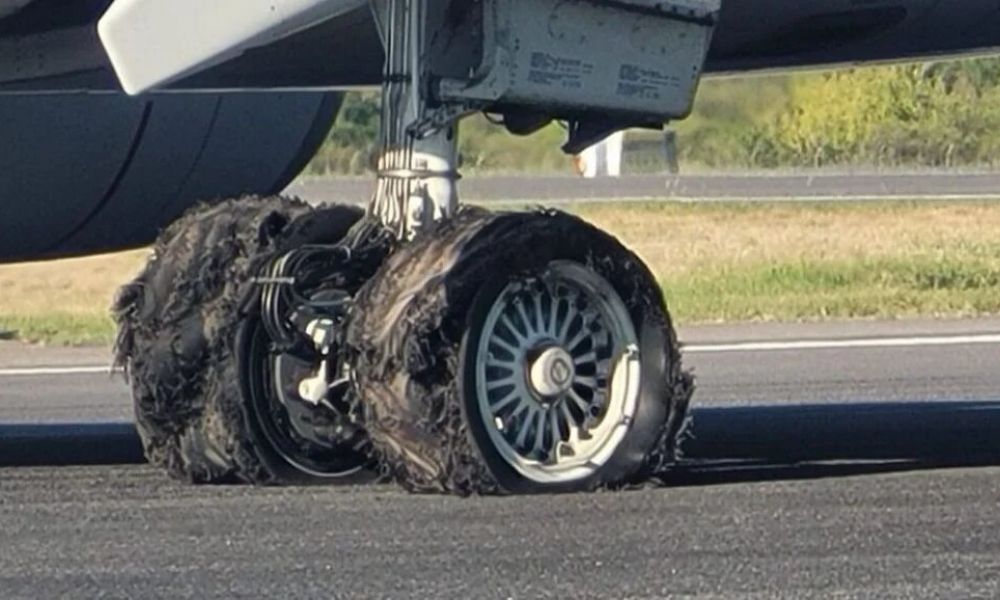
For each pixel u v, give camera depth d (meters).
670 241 92.62
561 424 24.67
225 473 25.91
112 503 24.31
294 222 25.84
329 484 25.97
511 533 21.75
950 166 142.75
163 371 26.02
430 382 23.84
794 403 40.62
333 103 34.72
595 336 24.95
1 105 31.06
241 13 24.09
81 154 31.97
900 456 29.80
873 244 89.31
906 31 32.28
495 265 24.02
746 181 134.25
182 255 26.31
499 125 26.94
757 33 31.23
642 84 26.28
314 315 25.41
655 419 25.11
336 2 24.48
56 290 78.50
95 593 18.72
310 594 18.67
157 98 32.28
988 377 46.34
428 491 24.36
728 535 21.64
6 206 32.03
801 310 66.44
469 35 25.66
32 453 31.42
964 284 74.25
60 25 27.86
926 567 19.95
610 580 19.27
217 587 18.98
